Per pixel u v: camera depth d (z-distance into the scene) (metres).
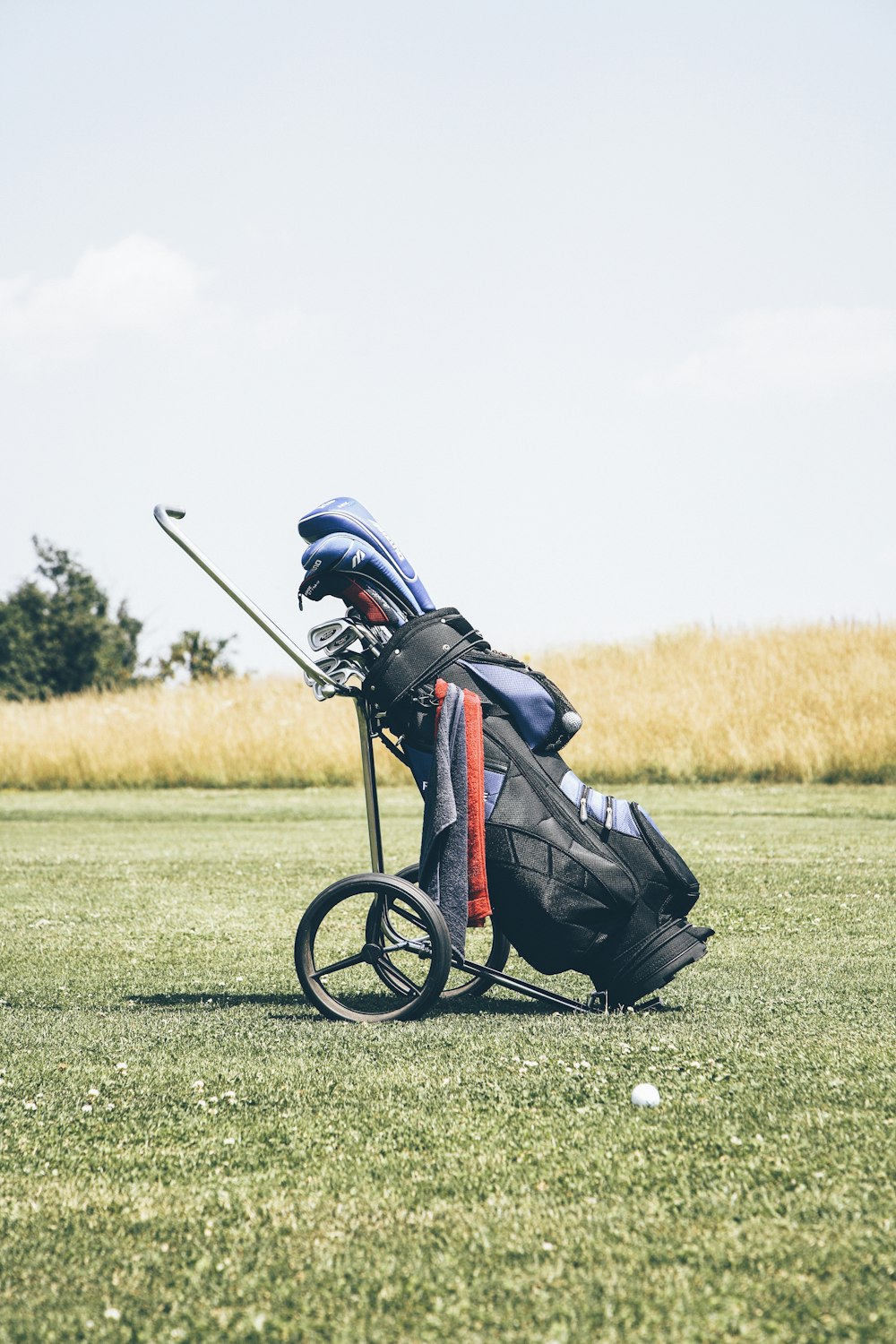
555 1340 2.51
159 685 24.75
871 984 5.78
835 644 23.44
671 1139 3.61
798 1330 2.53
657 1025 4.98
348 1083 4.24
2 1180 3.42
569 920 5.09
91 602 47.16
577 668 23.73
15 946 7.18
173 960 6.78
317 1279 2.79
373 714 5.39
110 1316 2.64
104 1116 3.96
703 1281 2.73
